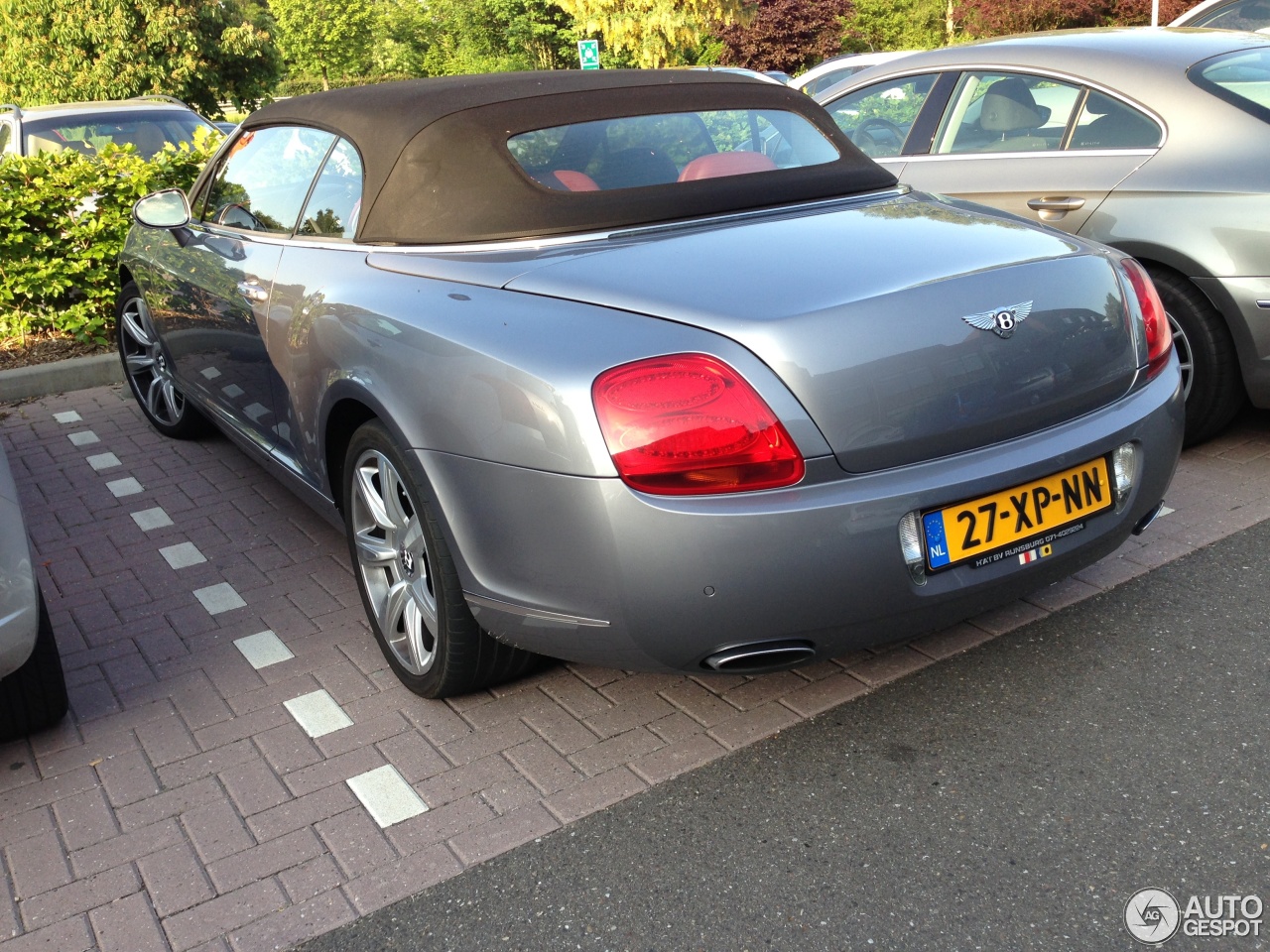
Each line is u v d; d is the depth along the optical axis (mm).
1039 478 2557
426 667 2990
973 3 30609
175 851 2551
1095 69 4504
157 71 26547
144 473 5098
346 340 2982
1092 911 2176
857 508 2322
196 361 4562
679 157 3186
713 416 2271
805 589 2330
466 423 2535
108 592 3924
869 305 2371
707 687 3049
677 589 2318
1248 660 2977
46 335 7199
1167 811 2434
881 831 2443
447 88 3391
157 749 2963
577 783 2684
